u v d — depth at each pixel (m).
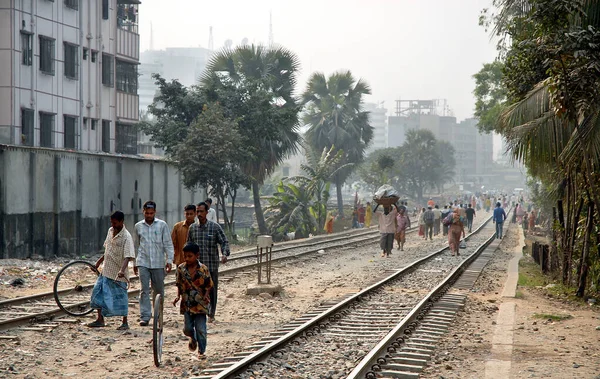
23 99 54.47
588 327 21.84
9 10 53.00
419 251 54.62
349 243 60.19
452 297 27.73
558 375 15.40
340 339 18.89
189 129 60.94
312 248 55.22
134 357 16.70
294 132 74.62
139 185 54.41
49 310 21.92
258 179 73.38
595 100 23.14
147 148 117.00
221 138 59.62
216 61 74.19
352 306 24.81
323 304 26.05
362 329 20.56
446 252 53.22
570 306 26.83
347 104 103.50
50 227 42.47
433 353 17.48
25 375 14.77
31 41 55.41
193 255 16.27
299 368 15.52
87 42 63.88
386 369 15.61
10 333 18.94
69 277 33.59
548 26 23.48
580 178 30.47
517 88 26.81
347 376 14.49
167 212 60.47
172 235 22.16
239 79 73.88
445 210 76.25
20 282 29.97
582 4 24.09
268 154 72.62
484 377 15.05
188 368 15.52
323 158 82.25
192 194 67.88
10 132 53.03
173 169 62.06
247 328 20.95
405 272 37.47
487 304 27.00
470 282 33.66
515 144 26.89
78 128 62.38
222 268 37.22
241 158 63.34
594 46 22.16
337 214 109.56
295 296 28.64
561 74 23.03
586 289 30.50
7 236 38.69
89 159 46.72
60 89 59.56
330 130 102.69
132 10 73.88
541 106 25.86
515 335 20.31
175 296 26.80
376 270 39.81
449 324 21.89
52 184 42.66
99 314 20.31
